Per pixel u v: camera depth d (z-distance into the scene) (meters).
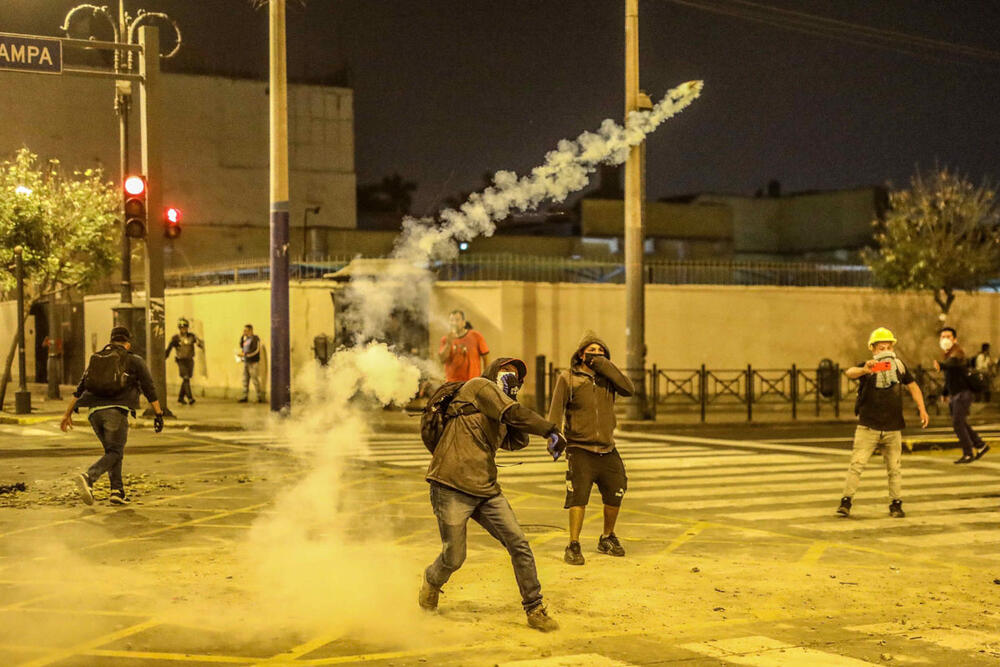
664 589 7.42
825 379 26.20
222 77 43.97
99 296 31.84
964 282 31.16
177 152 43.09
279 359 19.38
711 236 50.84
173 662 5.69
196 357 28.56
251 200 44.41
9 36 17.97
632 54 21.28
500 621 6.55
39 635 6.18
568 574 7.88
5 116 39.84
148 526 9.70
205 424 19.52
